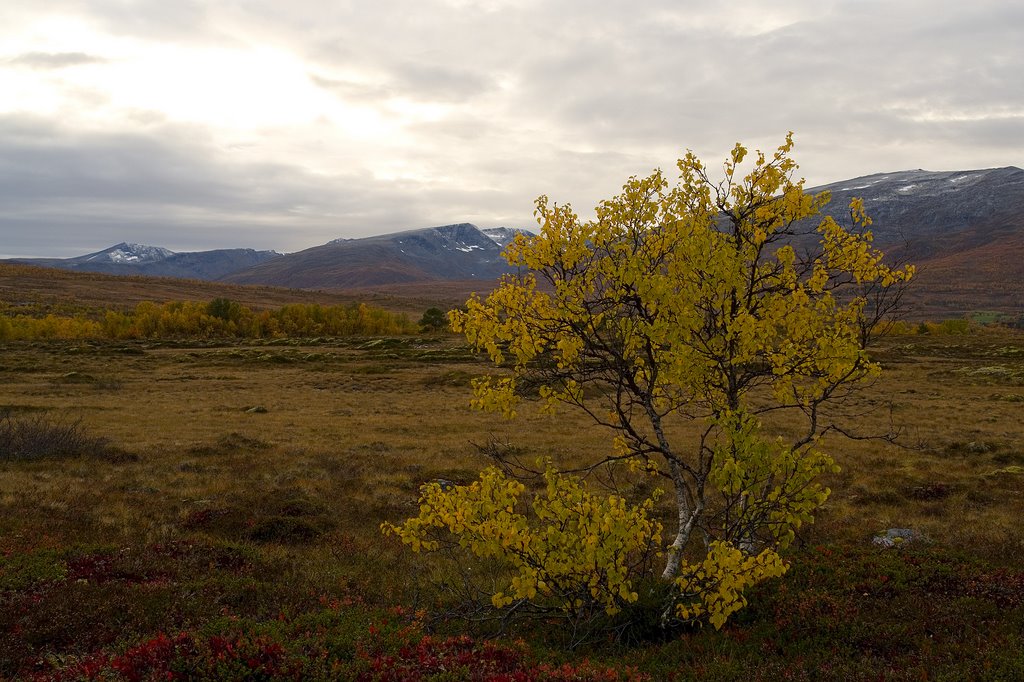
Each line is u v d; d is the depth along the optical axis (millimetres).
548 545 9758
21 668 8273
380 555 15664
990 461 25969
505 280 10250
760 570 8852
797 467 9430
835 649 9234
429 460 26906
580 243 9773
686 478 23172
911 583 11734
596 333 10023
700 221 9922
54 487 19781
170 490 20562
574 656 9539
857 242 10117
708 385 10703
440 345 103812
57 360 74375
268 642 8320
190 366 72875
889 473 24031
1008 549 14836
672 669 8805
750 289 10258
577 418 39219
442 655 8398
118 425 34719
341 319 140875
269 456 26953
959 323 134375
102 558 12906
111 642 9344
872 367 10023
